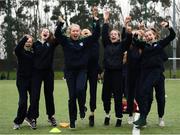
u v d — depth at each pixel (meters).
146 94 9.12
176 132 8.86
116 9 50.31
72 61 9.12
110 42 9.66
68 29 9.48
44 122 10.53
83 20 51.88
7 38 47.25
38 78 9.44
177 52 44.00
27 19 51.75
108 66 9.48
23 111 9.33
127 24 9.35
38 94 9.42
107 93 9.69
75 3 52.31
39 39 9.72
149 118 11.12
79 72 9.19
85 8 51.94
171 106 14.15
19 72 9.45
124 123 10.21
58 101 16.39
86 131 9.02
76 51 9.14
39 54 9.42
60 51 43.47
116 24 49.28
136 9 50.00
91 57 9.60
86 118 11.20
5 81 36.22
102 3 50.91
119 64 9.46
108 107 9.80
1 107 14.16
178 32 45.53
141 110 9.16
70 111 9.18
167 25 9.21
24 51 9.40
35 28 51.28
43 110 13.21
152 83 9.16
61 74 41.50
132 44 9.74
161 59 9.32
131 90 9.97
